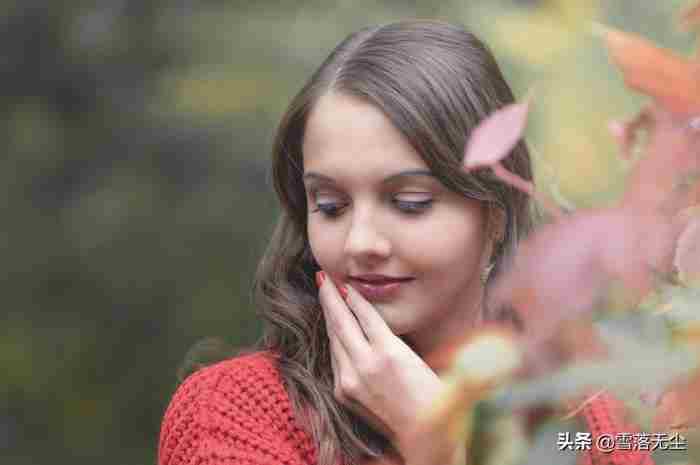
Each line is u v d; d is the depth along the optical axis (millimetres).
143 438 4789
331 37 4230
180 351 4770
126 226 4973
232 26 4551
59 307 4918
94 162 5145
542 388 317
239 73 4371
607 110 1514
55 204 5094
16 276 4891
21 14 5008
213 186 5004
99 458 4691
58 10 5000
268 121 4383
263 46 4410
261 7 4512
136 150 5133
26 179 5078
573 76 1590
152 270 4875
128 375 4836
